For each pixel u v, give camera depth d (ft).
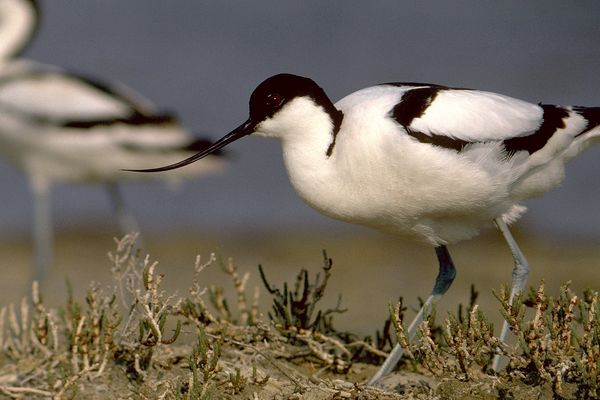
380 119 23.13
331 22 76.48
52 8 75.66
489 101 24.31
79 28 73.51
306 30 75.25
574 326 21.67
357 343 24.81
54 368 24.03
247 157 59.88
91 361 23.79
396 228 24.59
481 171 23.61
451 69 70.49
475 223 24.93
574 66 69.62
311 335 24.71
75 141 38.06
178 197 56.03
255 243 49.32
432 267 44.42
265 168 59.00
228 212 54.19
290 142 24.00
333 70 70.74
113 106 38.58
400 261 45.52
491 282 41.60
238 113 64.03
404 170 23.07
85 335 23.76
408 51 72.84
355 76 70.13
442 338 24.90
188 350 24.34
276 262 45.75
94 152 38.24
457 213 24.22
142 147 38.37
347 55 72.54
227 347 24.40
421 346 22.67
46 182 39.19
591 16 76.07
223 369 23.07
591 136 25.84
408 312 35.99
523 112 24.64
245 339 24.62
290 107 23.61
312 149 23.76
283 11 77.71
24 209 53.98
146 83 67.05
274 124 23.85
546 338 21.54
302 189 24.09
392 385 22.98
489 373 22.29
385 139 22.98
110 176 39.09
